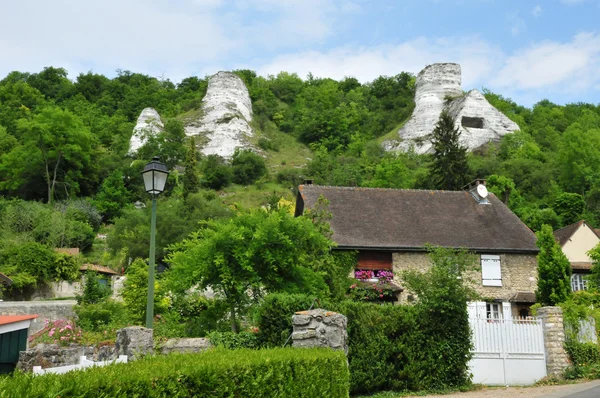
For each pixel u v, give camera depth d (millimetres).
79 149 66438
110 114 106750
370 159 80688
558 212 51094
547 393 13180
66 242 47250
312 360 7504
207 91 102688
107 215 62125
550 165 66188
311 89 124750
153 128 85938
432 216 28141
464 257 16219
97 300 20656
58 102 108438
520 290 26156
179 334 15430
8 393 3438
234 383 5605
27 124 66562
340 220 26516
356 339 13188
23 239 41531
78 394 3865
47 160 66312
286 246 15570
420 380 13719
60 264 35469
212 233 15766
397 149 86000
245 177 74750
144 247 41844
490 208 29406
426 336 14055
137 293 18766
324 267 18109
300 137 102438
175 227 43000
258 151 89312
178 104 108625
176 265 15938
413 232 26562
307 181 29562
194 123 94188
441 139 54688
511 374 15492
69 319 20781
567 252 31938
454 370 14070
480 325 15688
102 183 69938
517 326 15906
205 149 88062
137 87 121312
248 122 100375
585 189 60562
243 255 14984
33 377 3986
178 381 4867
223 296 16797
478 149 79188
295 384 6902
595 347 16266
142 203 63969
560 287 20688
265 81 132500
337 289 18141
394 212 27953
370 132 101250
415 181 60656
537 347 15883
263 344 12086
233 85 102875
